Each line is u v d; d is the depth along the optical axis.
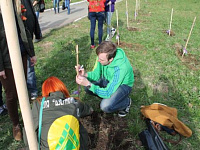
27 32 2.61
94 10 4.93
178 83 3.86
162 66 4.48
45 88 2.01
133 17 9.01
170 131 2.68
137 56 4.89
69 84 3.73
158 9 11.30
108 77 2.91
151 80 3.95
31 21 2.94
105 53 2.45
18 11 2.21
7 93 2.43
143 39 6.04
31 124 1.13
